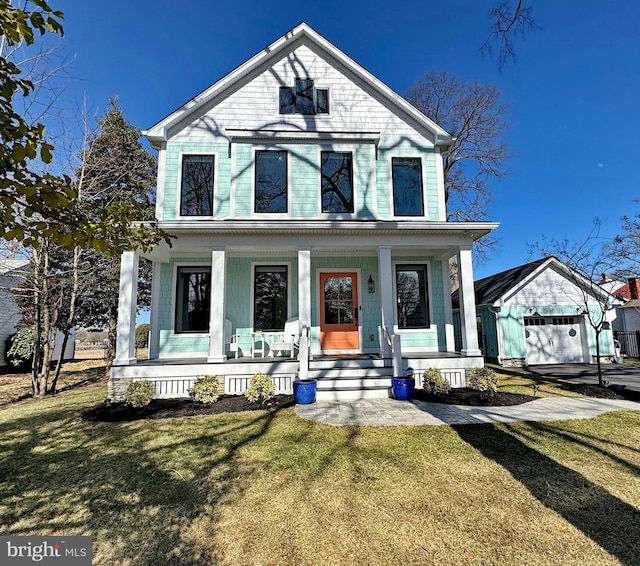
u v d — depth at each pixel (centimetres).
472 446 447
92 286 1314
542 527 277
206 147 959
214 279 802
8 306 1440
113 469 400
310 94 1013
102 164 1226
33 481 373
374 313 991
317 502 320
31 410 723
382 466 392
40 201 195
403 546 257
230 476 376
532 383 928
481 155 1895
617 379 1003
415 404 673
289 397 728
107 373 1431
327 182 977
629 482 348
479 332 1586
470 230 842
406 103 1016
